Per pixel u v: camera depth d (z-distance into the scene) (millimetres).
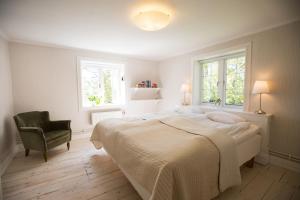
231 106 3080
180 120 2363
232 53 2967
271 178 1994
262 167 2266
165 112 3359
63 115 3402
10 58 2820
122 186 1859
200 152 1386
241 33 2578
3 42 2566
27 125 2674
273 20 2107
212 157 1435
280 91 2258
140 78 4496
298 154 2129
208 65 3506
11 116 2740
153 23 1796
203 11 1833
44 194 1711
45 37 2715
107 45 3213
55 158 2578
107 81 4145
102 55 3807
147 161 1319
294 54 2107
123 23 2152
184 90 3594
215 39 2859
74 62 3465
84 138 3598
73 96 3492
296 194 1697
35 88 3082
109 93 4195
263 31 2387
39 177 2035
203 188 1334
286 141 2232
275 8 1782
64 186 1851
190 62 3666
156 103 4781
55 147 2920
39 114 2932
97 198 1655
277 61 2268
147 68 4598
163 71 4551
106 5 1684
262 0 1615
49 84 3215
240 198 1640
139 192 1536
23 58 2941
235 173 1604
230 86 3096
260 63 2451
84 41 2945
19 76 2918
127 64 4238
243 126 2145
